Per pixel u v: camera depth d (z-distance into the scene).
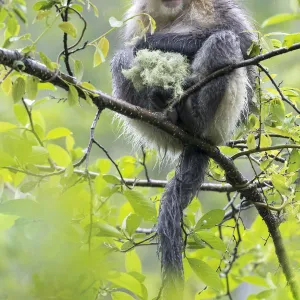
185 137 6.91
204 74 7.26
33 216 4.75
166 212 6.78
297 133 6.79
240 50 7.42
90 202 5.32
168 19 8.95
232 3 8.79
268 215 7.01
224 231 8.60
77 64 5.57
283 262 6.89
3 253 4.51
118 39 9.60
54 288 4.36
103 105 6.07
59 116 14.76
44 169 6.93
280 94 6.36
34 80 5.55
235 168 6.89
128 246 5.98
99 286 5.64
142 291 5.62
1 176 6.95
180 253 6.45
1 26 5.89
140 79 7.18
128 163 8.23
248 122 7.10
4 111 10.96
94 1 17.27
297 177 6.94
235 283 8.19
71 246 4.66
